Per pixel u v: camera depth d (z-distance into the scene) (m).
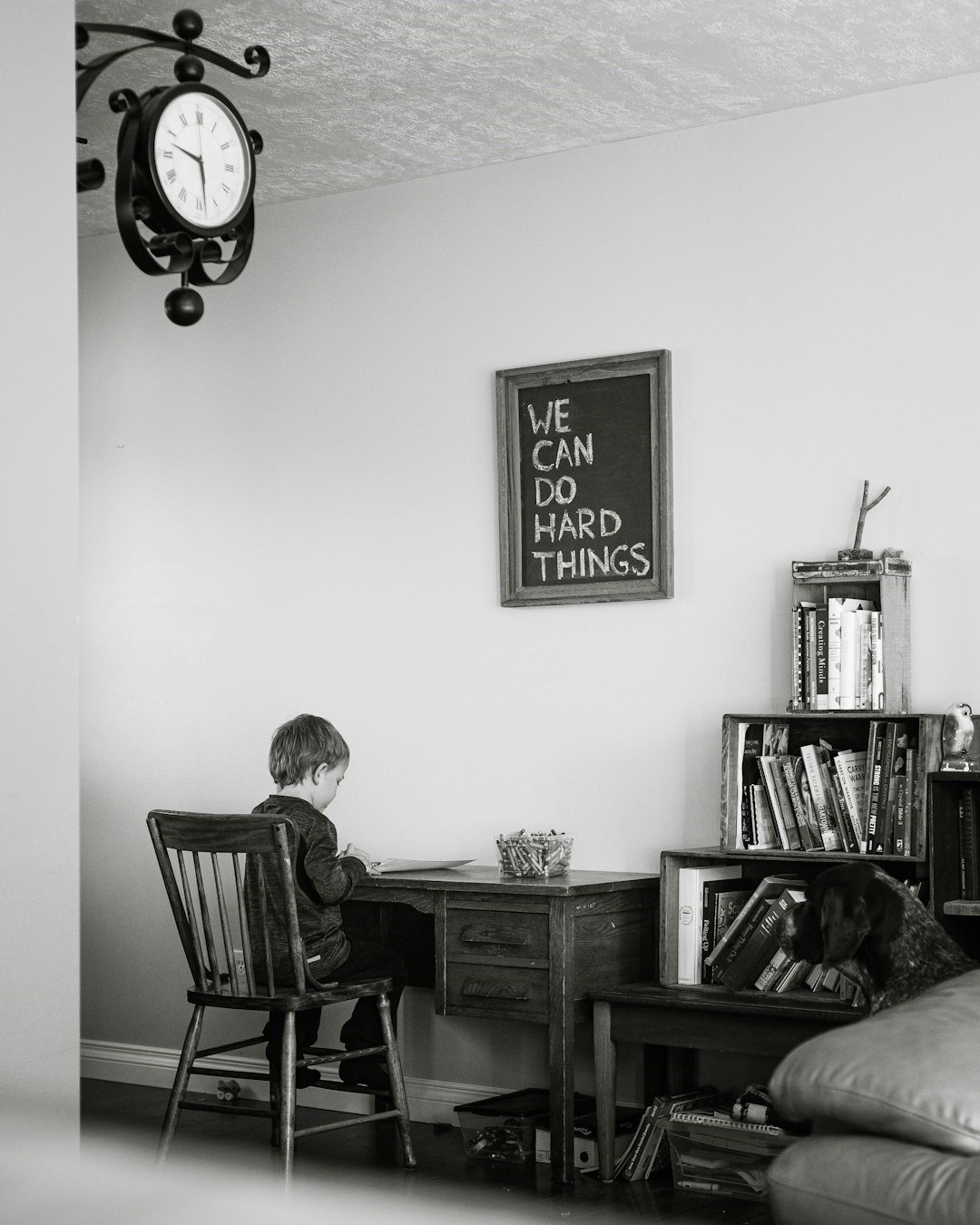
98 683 5.09
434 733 4.47
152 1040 4.91
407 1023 4.41
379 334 4.64
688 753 4.06
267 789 4.76
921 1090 1.82
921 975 2.86
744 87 3.87
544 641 4.30
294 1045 3.50
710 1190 3.55
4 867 2.59
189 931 3.63
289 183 4.65
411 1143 3.86
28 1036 2.61
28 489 2.68
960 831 3.44
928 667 3.72
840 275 3.91
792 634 3.81
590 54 3.69
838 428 3.89
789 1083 1.94
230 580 4.87
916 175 3.82
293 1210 1.39
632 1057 4.04
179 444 5.00
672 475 4.12
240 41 3.64
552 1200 3.50
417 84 3.88
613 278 4.25
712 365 4.08
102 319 5.17
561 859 3.99
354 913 4.43
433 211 4.56
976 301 3.72
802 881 3.68
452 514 4.48
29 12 2.72
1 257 2.66
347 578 4.65
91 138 4.32
